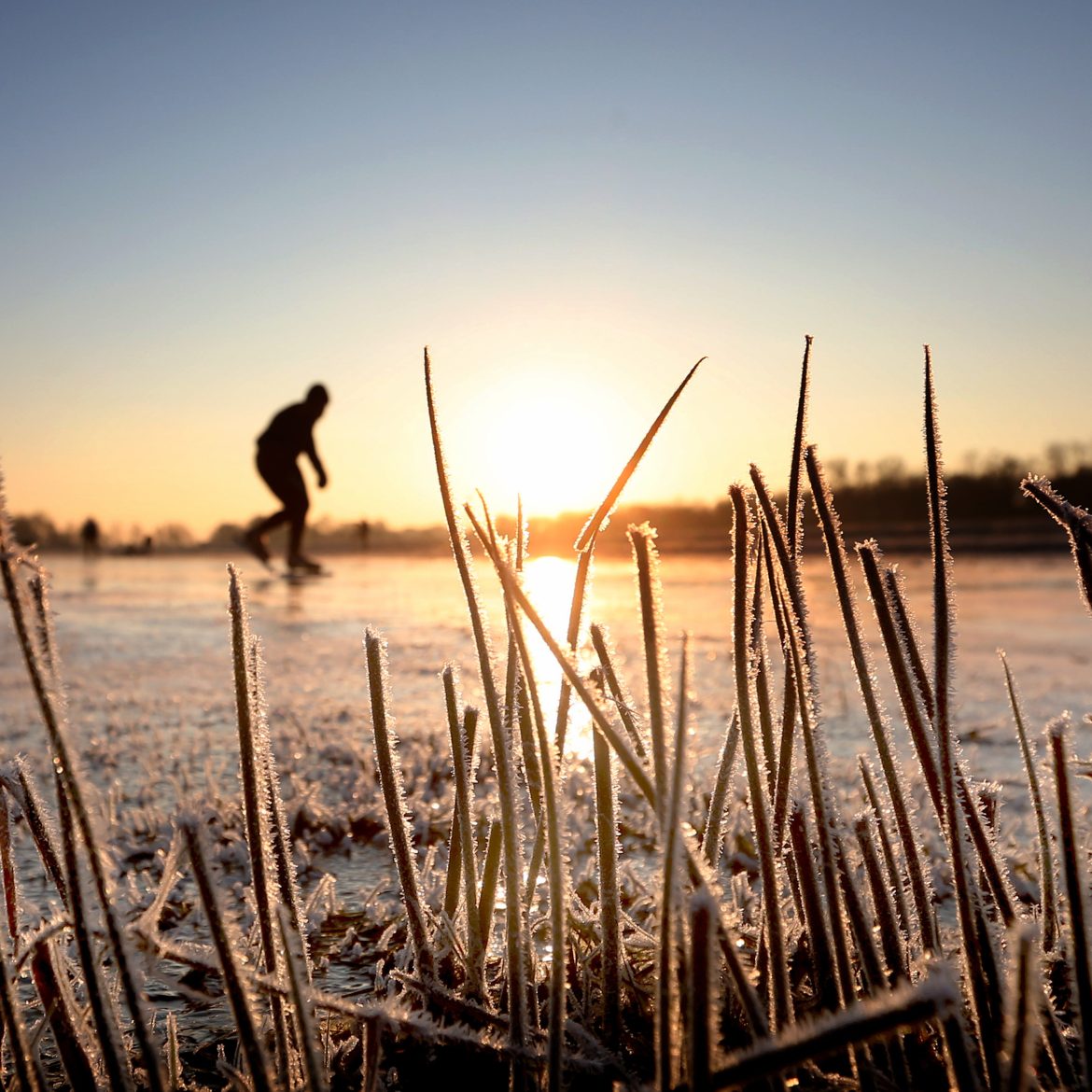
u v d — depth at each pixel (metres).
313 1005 1.41
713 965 1.11
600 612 10.77
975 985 1.32
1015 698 1.60
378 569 27.94
